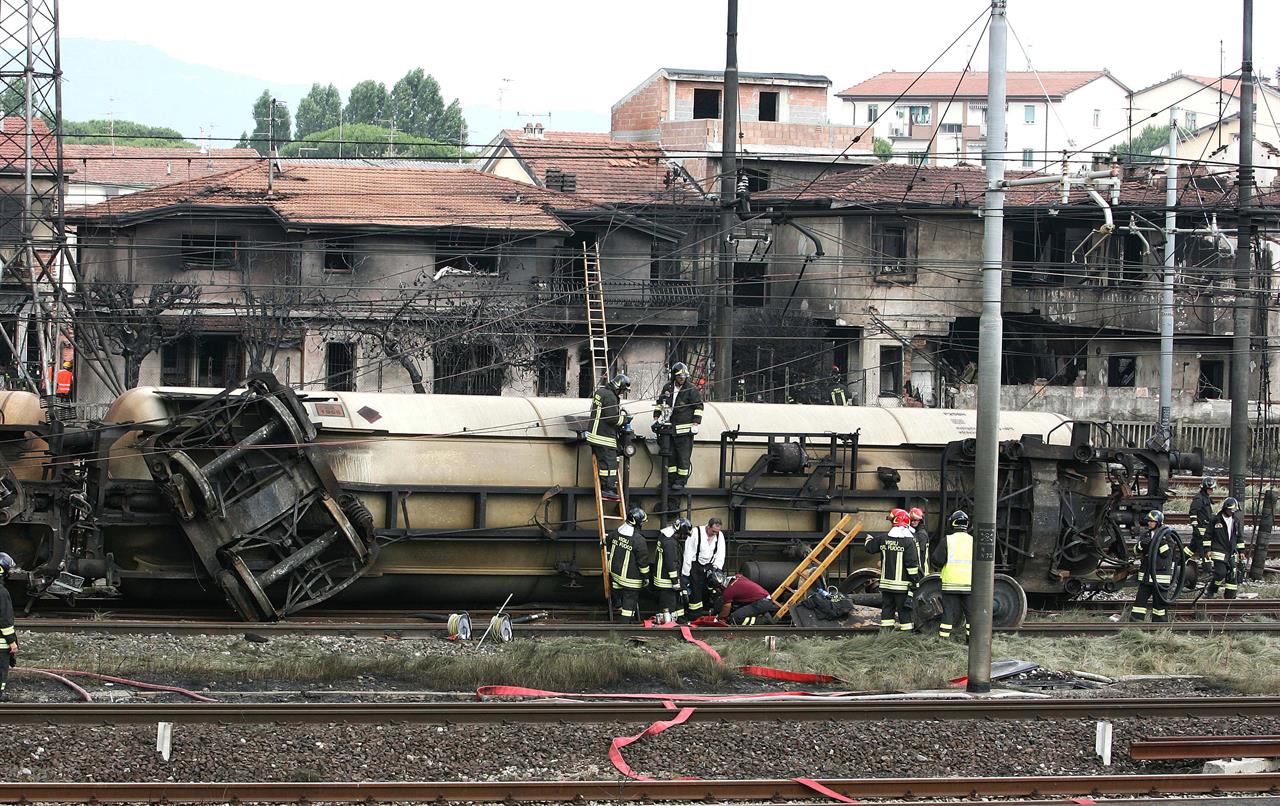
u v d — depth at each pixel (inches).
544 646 836.0
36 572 875.4
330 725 605.6
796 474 1043.9
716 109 3211.1
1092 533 1088.2
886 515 1066.1
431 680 740.7
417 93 6884.8
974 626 762.2
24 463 892.6
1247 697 728.3
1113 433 1120.2
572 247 2335.1
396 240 2144.4
